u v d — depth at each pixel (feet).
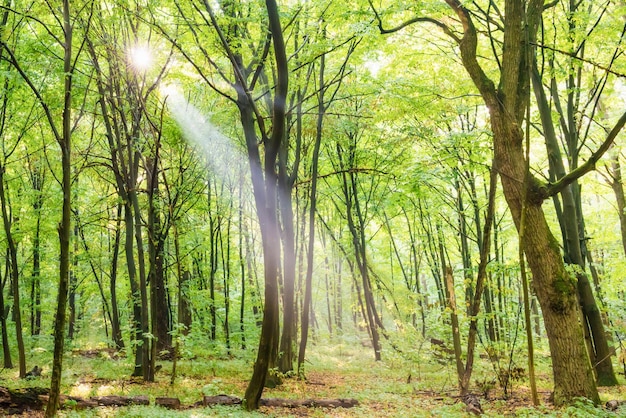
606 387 36.17
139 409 26.37
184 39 37.29
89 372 43.21
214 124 51.80
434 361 50.01
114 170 44.96
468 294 57.98
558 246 29.35
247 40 35.47
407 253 104.01
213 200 64.75
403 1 35.40
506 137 29.76
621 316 47.06
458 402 32.27
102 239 84.58
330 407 31.60
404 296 67.62
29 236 61.21
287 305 44.86
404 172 41.73
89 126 58.44
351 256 75.66
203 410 27.53
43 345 58.39
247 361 53.31
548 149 38.93
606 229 60.54
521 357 42.55
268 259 29.12
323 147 63.00
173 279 68.74
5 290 80.12
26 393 27.02
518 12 29.53
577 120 40.60
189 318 70.59
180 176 54.49
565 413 24.67
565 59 39.83
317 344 84.69
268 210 29.25
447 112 51.11
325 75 51.34
